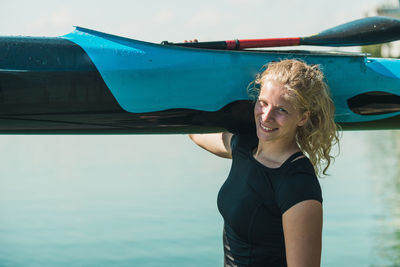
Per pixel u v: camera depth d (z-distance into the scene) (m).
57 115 1.86
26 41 1.83
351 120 2.12
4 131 1.93
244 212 1.66
